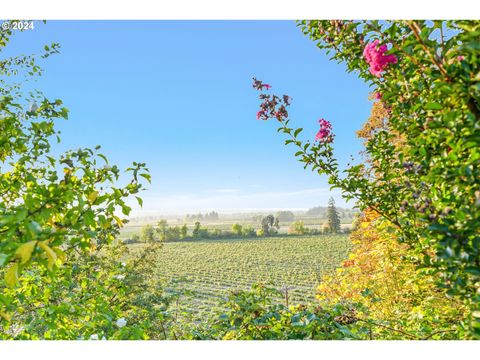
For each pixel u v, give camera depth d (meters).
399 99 1.94
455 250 1.32
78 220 1.50
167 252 54.28
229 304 2.64
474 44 1.14
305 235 69.88
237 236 73.62
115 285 3.69
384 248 4.82
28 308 2.38
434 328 2.64
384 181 2.51
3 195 1.93
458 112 1.39
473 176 1.37
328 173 2.75
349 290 7.07
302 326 2.28
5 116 2.01
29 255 1.02
